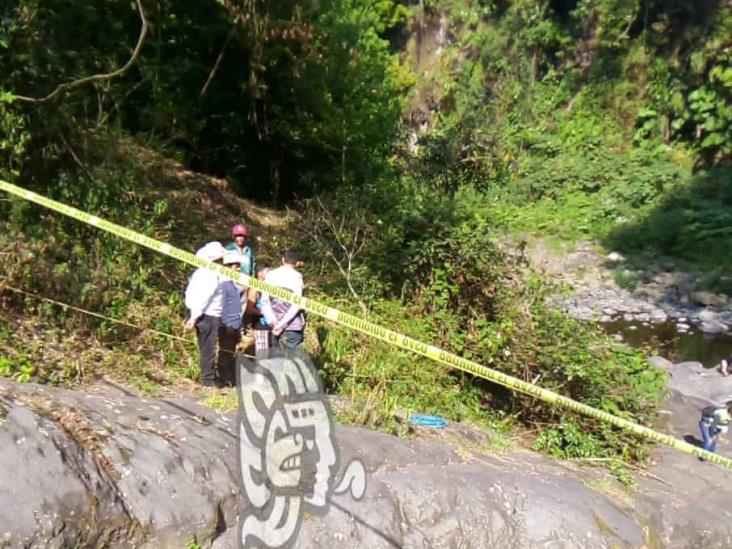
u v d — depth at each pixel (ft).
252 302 26.89
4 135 29.27
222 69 57.16
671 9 98.58
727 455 27.40
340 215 37.47
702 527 22.94
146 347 26.55
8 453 16.30
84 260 28.91
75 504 16.26
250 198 62.13
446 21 118.52
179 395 23.21
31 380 21.85
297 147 62.90
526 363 28.43
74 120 34.04
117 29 45.96
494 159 83.25
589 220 77.36
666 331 53.21
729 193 80.74
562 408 27.14
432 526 20.10
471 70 110.52
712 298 59.82
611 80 101.76
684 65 95.30
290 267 25.58
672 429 29.43
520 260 32.60
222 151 60.29
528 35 110.83
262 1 53.01
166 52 53.93
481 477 21.58
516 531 20.61
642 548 21.54
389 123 69.87
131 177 34.76
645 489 24.39
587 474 24.67
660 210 79.15
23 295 25.82
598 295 62.18
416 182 64.18
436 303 31.14
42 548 15.58
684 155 91.50
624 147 96.32
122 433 18.61
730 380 33.50
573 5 111.55
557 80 108.06
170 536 17.22
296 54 58.59
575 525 20.93
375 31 81.82
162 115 52.39
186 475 18.24
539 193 84.94
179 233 38.29
